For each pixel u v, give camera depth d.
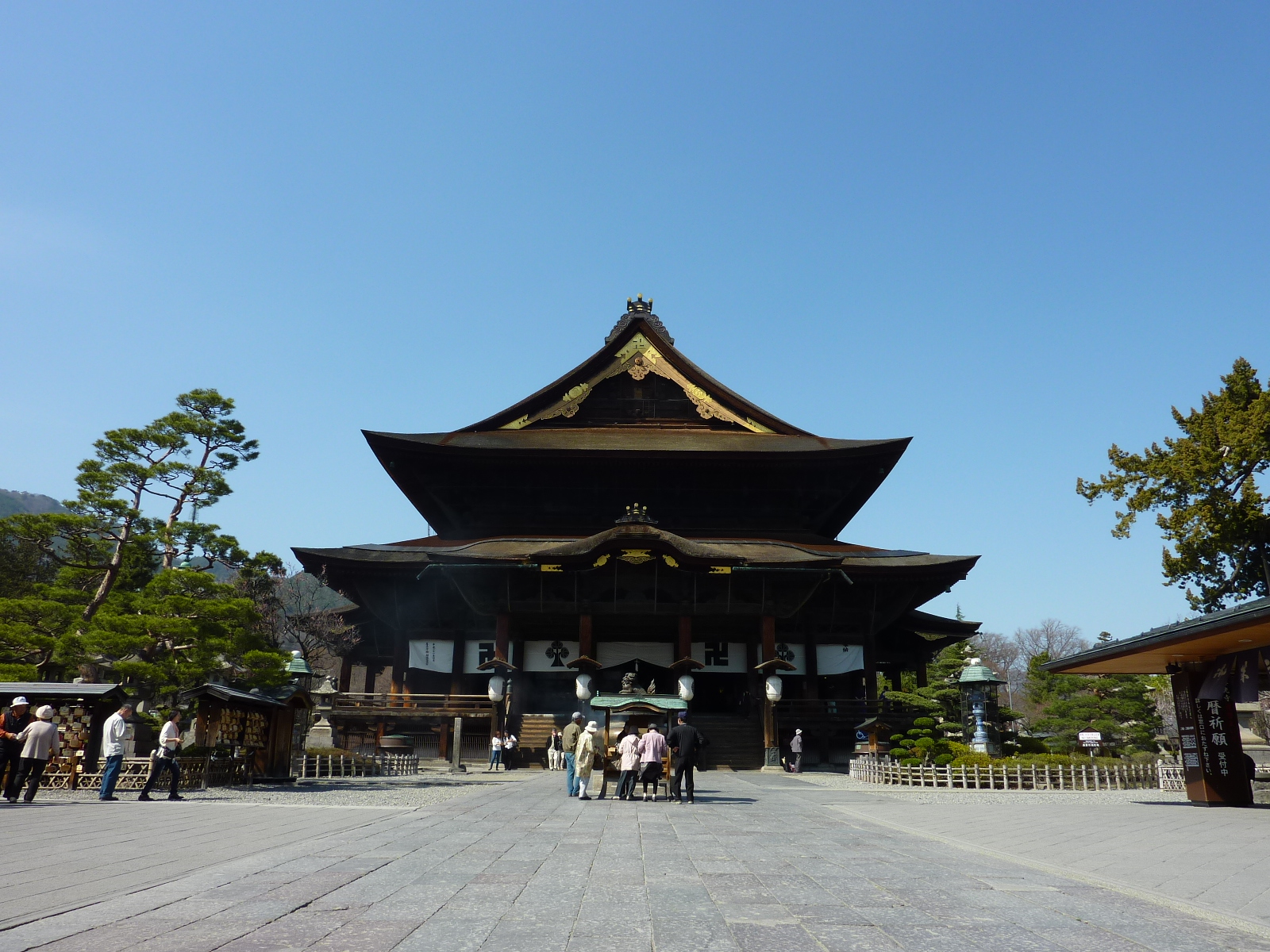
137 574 41.81
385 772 36.66
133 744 24.78
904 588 55.75
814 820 18.12
